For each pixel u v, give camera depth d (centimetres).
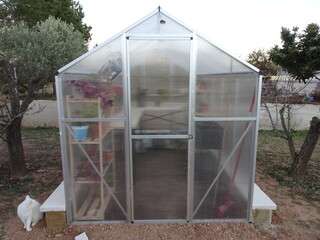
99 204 261
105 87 235
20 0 1042
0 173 422
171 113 239
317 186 378
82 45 536
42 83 411
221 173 255
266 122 794
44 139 666
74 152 248
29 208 254
